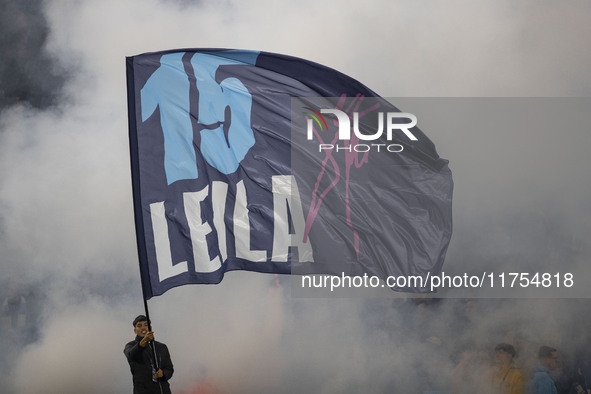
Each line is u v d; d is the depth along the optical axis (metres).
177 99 5.76
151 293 5.62
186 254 5.66
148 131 5.71
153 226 5.63
